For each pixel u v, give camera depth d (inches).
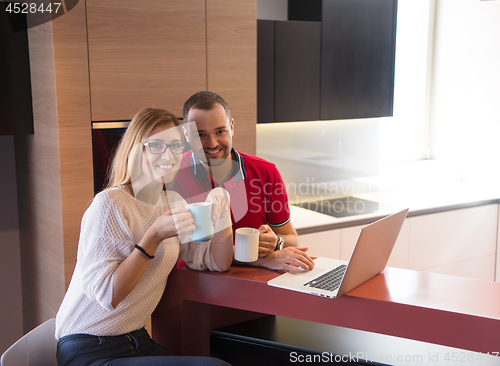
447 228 133.9
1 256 108.3
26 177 102.1
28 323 110.9
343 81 126.9
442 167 162.1
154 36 92.8
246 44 105.0
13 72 91.6
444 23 158.9
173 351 64.4
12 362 52.6
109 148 90.6
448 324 48.1
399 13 156.4
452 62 157.9
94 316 55.3
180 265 65.2
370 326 51.7
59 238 89.3
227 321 67.5
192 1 96.3
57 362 57.7
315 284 56.0
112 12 87.7
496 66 144.6
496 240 143.9
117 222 53.4
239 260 60.1
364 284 56.1
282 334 63.1
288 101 118.8
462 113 157.4
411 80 161.8
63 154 85.7
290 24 116.0
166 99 96.0
